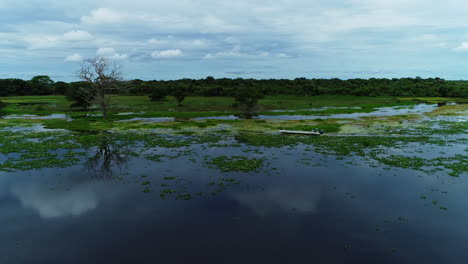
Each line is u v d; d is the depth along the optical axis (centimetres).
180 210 1842
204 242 1502
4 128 4606
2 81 11412
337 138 3906
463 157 2914
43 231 1600
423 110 7269
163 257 1381
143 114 6162
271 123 5184
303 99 10650
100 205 1909
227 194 2083
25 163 2742
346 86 14000
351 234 1577
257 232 1596
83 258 1371
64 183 2286
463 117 5884
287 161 2847
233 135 4162
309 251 1431
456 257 1387
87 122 5162
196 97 10981
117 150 3281
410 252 1425
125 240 1519
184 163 2791
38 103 8719
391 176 2414
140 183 2294
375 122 5244
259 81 15838
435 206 1888
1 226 1647
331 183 2280
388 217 1753
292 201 1967
